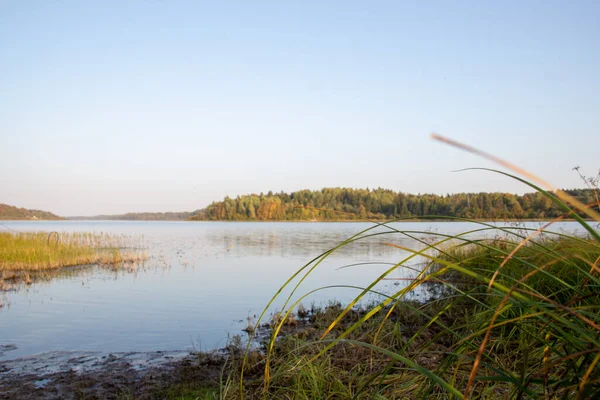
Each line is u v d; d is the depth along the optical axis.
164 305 10.07
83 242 27.61
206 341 7.06
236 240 38.22
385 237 37.59
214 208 168.12
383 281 12.90
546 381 1.78
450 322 6.02
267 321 8.30
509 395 2.63
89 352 6.64
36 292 11.95
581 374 1.69
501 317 3.61
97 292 11.87
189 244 32.38
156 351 6.58
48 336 7.61
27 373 5.74
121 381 5.32
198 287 12.55
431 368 3.88
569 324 1.53
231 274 15.36
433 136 1.12
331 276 14.50
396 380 3.55
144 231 64.31
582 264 4.40
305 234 51.25
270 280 13.84
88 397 4.84
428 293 9.52
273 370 4.75
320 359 4.54
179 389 4.89
